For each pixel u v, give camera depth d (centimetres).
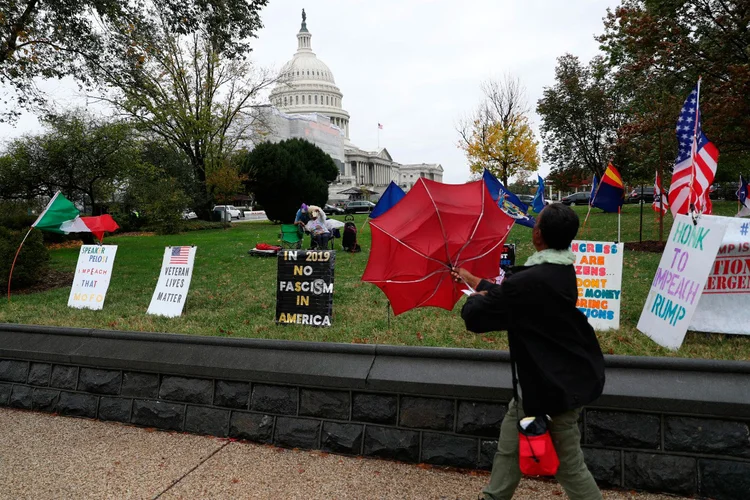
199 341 425
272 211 3788
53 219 754
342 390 371
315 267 549
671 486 305
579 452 229
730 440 296
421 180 362
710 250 420
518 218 1086
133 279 939
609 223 1952
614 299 506
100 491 331
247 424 396
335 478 338
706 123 1339
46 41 1117
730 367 306
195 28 1187
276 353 399
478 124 3328
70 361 458
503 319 226
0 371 491
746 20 1300
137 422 433
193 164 3409
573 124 3353
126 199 2922
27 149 1945
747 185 1376
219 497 321
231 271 1003
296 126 8269
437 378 346
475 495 312
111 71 1230
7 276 874
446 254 336
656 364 318
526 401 224
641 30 1398
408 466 350
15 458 381
